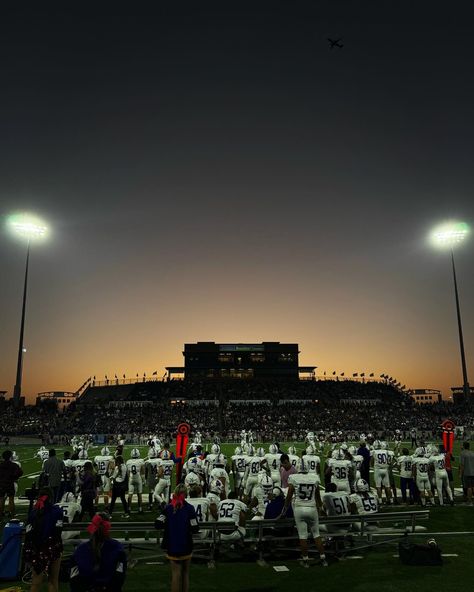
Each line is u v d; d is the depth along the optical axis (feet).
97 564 15.83
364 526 32.55
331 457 42.27
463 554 29.89
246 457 46.55
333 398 272.72
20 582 25.43
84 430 201.36
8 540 26.14
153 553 30.53
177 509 21.39
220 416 230.68
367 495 34.01
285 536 31.12
